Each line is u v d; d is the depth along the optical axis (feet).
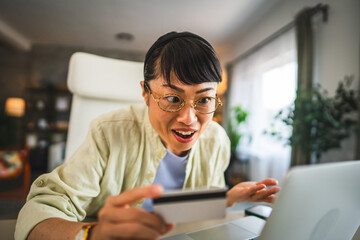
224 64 14.67
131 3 9.84
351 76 6.23
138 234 0.88
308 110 6.72
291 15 8.79
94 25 12.10
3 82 14.75
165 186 2.29
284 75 8.93
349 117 6.64
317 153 6.98
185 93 1.37
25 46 14.70
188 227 1.81
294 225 0.99
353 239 1.59
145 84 1.54
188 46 1.33
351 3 6.57
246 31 11.93
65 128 14.70
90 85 3.06
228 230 1.69
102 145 1.84
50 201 1.52
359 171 1.12
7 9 10.73
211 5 9.75
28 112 14.56
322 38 7.51
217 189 0.93
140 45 14.58
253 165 10.93
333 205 1.09
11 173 8.66
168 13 10.47
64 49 15.19
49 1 10.00
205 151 2.38
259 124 10.49
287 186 0.88
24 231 1.30
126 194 0.95
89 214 2.09
